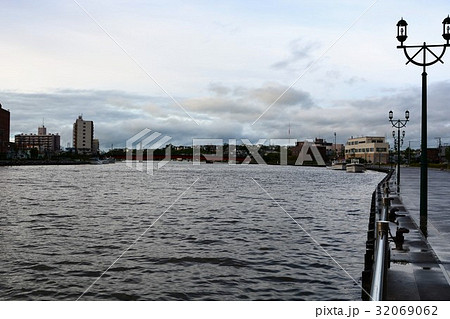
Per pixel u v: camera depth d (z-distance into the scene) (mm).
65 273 14406
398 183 37250
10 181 66250
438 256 10656
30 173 96562
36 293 12422
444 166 106625
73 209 32094
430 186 38250
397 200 24094
